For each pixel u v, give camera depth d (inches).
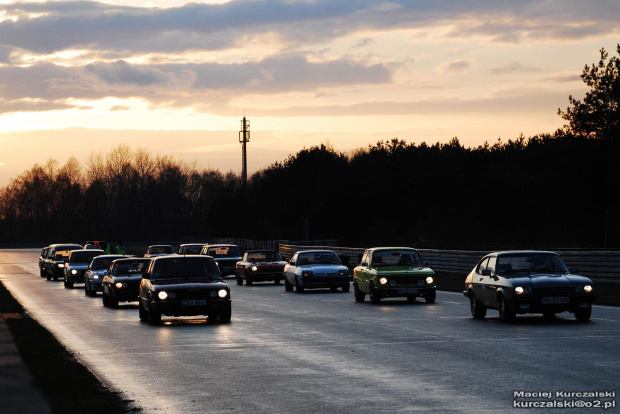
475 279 1250.6
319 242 4916.3
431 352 854.5
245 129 7421.3
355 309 1459.2
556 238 4069.9
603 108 4020.7
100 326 1241.4
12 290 2345.0
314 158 7194.9
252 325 1201.4
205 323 1258.6
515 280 1146.0
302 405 586.6
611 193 3900.1
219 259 2878.9
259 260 2503.7
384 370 740.7
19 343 962.7
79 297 2018.9
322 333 1066.1
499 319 1218.0
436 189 5964.6
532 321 1168.8
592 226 3983.8
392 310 1416.1
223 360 831.1
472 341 940.0
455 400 591.2
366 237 6038.4
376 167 6210.6
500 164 5782.5
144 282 1317.7
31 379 634.2
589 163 4033.0
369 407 572.7
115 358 859.4
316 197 6412.4
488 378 682.8
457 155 6166.3
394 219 6048.2
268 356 854.5
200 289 1250.0
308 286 2026.3
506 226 5324.8
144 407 585.0
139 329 1185.4
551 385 643.5
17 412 427.2
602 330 1031.6
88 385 666.8
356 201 6151.6
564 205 4224.9
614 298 1557.6
